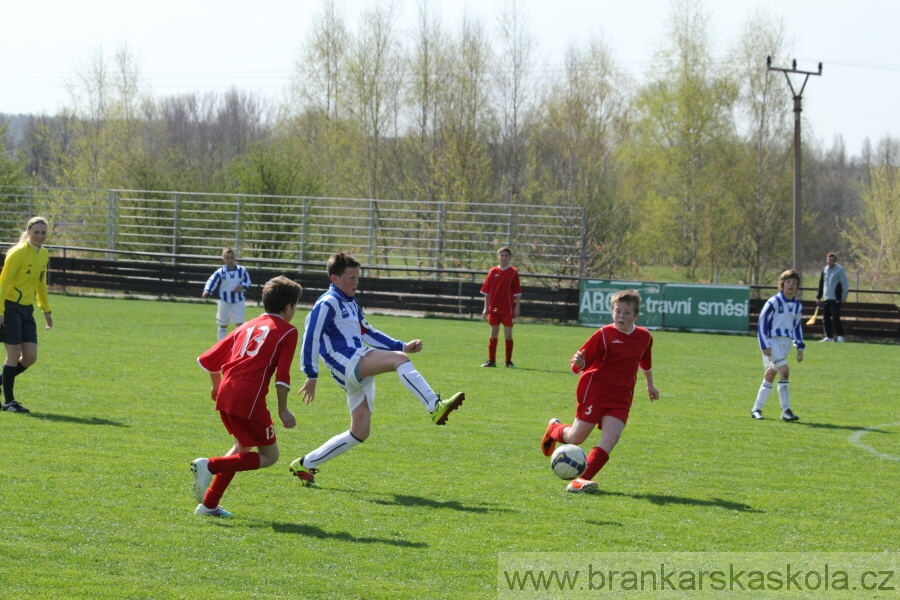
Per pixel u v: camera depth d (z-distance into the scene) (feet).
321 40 300.20
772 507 43.01
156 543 33.60
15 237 228.63
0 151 240.32
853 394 87.51
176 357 95.35
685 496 44.78
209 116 522.47
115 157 277.64
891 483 49.14
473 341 127.13
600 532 37.76
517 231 222.69
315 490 43.11
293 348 37.70
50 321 63.67
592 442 58.95
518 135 311.47
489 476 47.65
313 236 221.87
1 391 69.31
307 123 302.04
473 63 279.69
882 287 227.81
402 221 230.27
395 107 292.61
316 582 30.19
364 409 43.68
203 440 53.98
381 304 174.81
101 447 50.62
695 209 279.49
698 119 277.44
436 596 29.48
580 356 45.27
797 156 179.01
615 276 259.80
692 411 73.72
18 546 32.53
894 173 290.56
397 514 39.34
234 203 209.97
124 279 187.62
